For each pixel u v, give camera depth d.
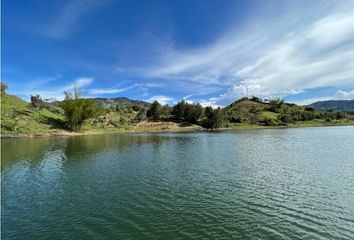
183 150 70.25
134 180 39.53
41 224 24.67
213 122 182.50
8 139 103.19
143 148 75.12
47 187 36.34
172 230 23.20
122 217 26.06
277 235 22.12
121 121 183.00
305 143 82.81
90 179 40.38
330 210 27.25
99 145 82.94
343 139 92.25
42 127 131.12
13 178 41.19
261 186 35.75
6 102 148.12
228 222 24.70
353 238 21.52
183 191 34.03
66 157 59.84
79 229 23.56
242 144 82.69
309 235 22.05
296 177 40.09
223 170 45.34
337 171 43.50
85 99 143.38
